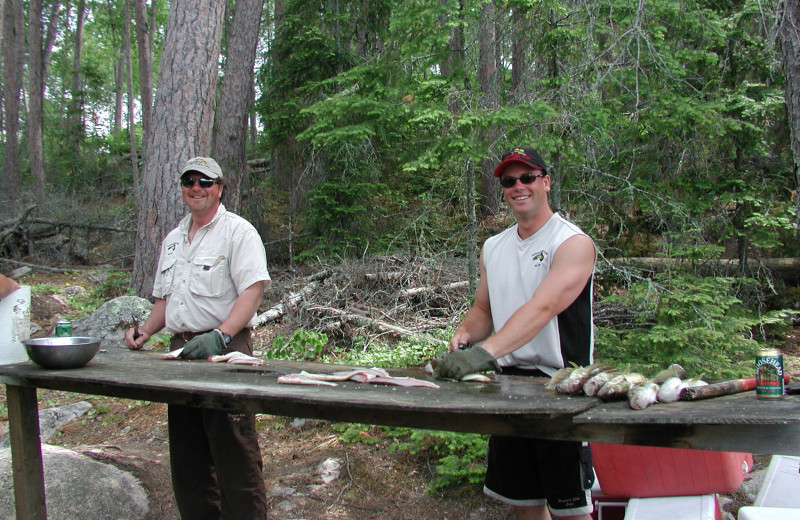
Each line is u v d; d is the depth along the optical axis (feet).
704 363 14.89
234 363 9.47
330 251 31.19
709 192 19.89
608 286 20.61
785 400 5.76
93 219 49.55
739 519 8.37
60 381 8.40
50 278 38.32
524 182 8.20
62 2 99.66
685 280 16.78
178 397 7.57
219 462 9.40
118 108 97.81
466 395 6.55
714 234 22.25
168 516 11.91
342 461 13.62
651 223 21.03
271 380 7.75
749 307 22.52
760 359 6.04
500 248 8.94
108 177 72.95
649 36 17.56
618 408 5.85
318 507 12.03
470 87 18.93
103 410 18.26
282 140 35.63
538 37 18.25
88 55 117.19
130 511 11.91
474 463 12.60
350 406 6.06
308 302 25.62
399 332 22.71
